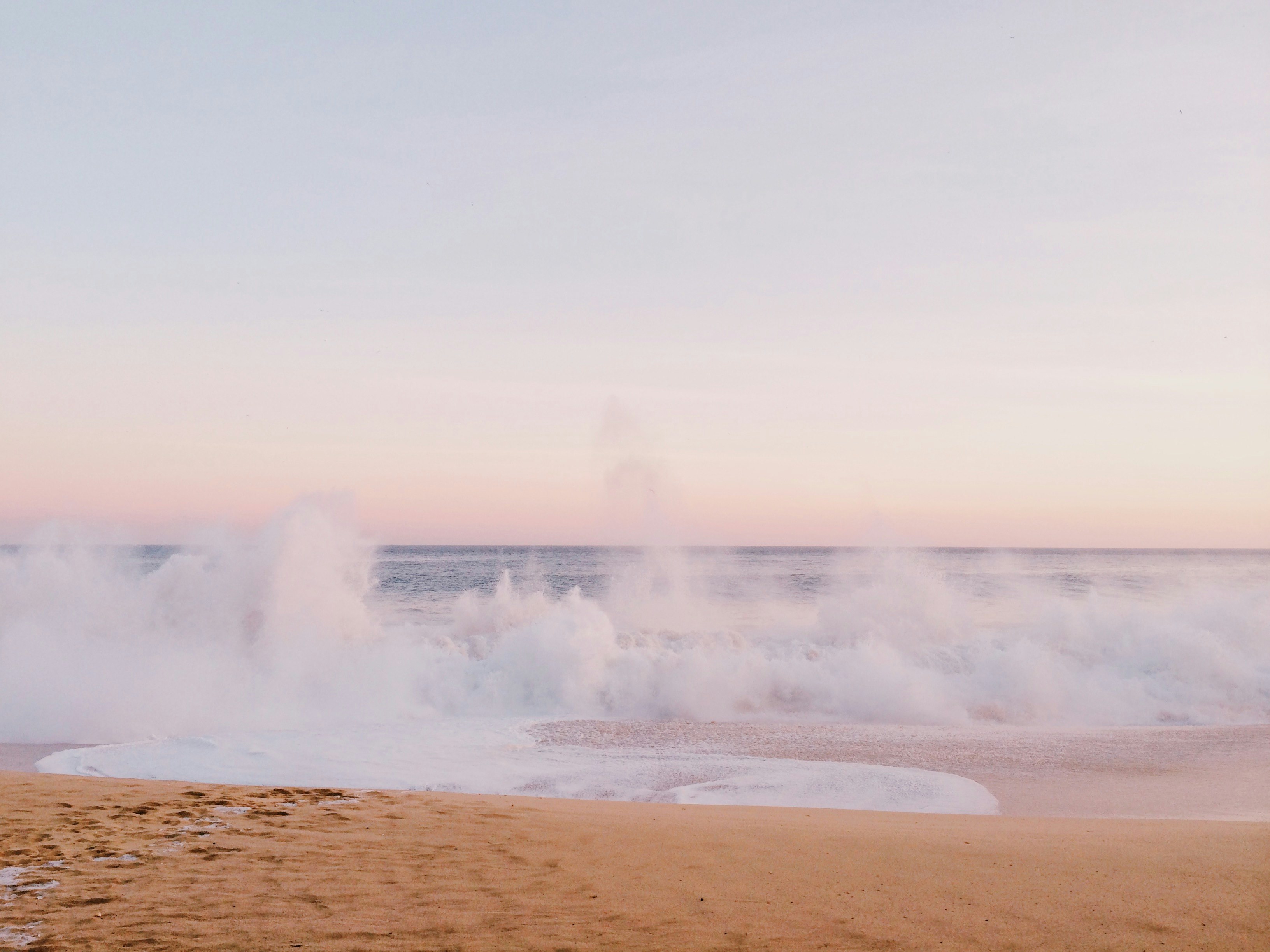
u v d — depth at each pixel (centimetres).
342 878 482
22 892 449
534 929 405
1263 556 11525
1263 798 903
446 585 4228
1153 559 10019
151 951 368
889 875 514
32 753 1083
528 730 1259
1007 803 884
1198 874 517
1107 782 971
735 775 995
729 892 475
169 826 596
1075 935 409
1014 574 5459
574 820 662
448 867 511
